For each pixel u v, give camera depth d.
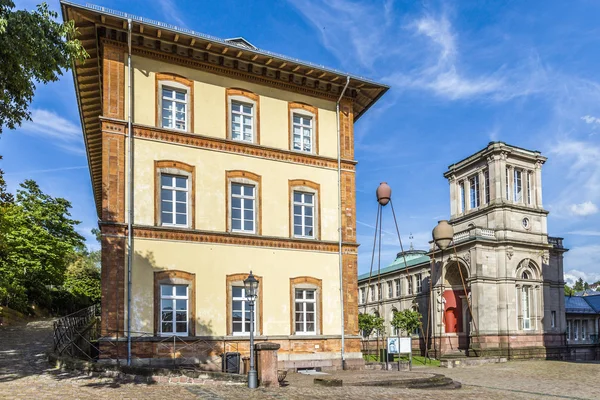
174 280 20.22
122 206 19.69
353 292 24.38
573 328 56.53
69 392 13.46
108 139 19.83
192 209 21.17
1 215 31.03
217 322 20.88
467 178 50.03
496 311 43.00
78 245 46.97
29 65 14.11
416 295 56.16
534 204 47.34
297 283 22.98
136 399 12.85
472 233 44.22
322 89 25.27
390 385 18.30
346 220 24.83
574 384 22.50
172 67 21.66
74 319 24.55
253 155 22.94
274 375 16.28
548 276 46.47
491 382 23.31
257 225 22.59
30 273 41.03
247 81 23.39
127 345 18.86
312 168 24.41
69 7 18.75
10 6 13.76
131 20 19.75
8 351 21.44
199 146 21.70
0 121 15.58
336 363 23.27
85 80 22.72
